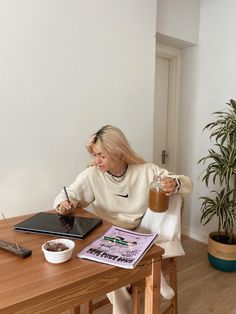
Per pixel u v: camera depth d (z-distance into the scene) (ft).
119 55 7.13
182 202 4.74
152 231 4.77
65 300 2.76
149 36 7.70
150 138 8.12
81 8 6.33
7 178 5.78
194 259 8.51
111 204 5.08
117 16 6.96
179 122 10.36
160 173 4.96
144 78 7.73
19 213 6.02
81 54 6.46
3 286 2.67
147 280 3.51
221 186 8.89
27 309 2.52
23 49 5.65
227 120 7.41
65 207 4.67
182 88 10.16
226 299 6.57
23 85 5.74
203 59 9.38
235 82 8.52
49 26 5.92
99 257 3.22
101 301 5.38
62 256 3.08
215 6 8.92
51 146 6.28
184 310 6.16
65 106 6.37
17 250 3.34
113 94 7.14
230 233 7.93
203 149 9.56
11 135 5.72
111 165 4.74
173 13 8.66
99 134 4.75
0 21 5.33
